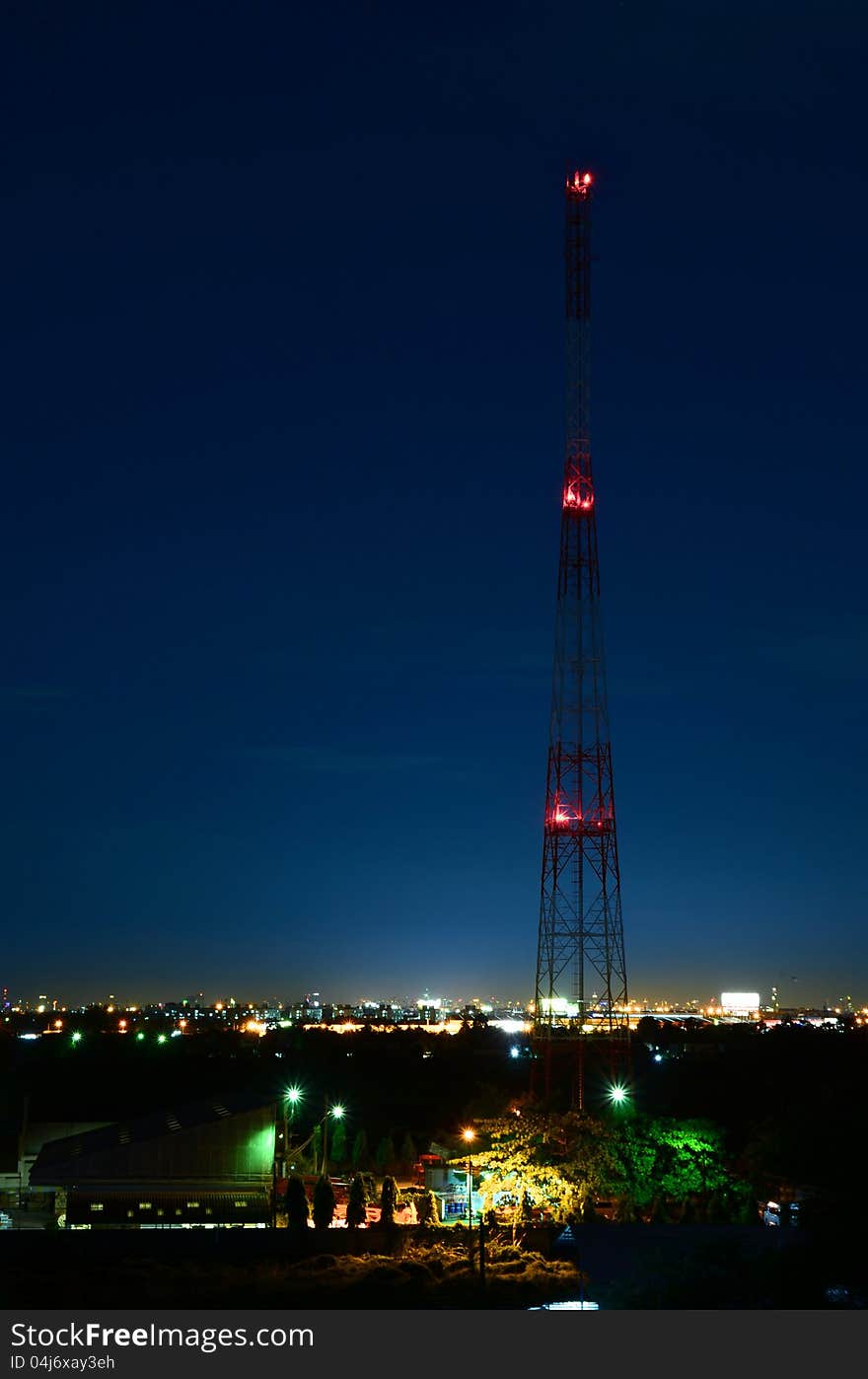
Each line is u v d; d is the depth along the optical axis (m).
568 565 104.50
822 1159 82.00
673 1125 82.44
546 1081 100.31
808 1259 43.75
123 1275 58.78
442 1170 87.31
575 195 107.25
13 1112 106.25
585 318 106.94
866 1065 137.62
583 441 105.81
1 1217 77.81
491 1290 55.56
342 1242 66.38
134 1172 77.56
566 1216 74.25
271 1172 78.31
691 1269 46.72
